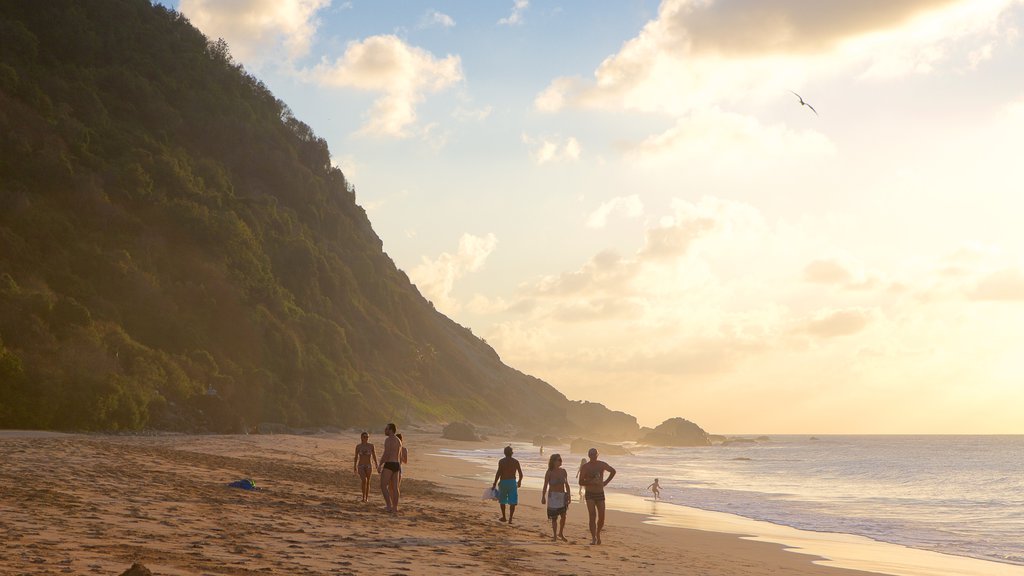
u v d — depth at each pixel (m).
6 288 72.62
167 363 79.62
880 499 43.34
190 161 132.75
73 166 103.44
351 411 119.38
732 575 14.54
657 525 26.41
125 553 10.29
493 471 51.72
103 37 146.50
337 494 24.19
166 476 23.67
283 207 153.62
